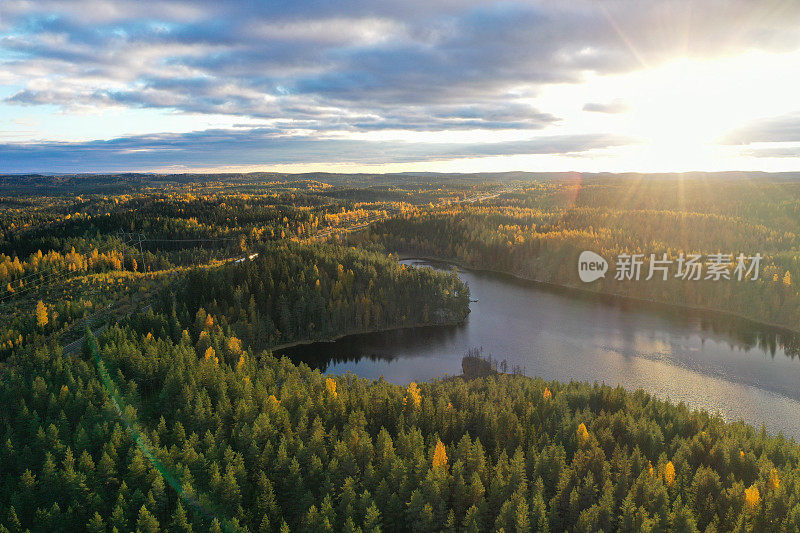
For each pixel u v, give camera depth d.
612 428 96.56
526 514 72.44
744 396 130.75
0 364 121.56
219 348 133.12
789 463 82.88
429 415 98.88
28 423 88.56
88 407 92.38
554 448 83.69
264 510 75.56
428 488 76.38
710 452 86.81
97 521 68.75
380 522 75.12
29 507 72.69
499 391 111.62
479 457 83.12
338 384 115.50
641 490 76.69
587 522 71.50
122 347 116.31
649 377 142.50
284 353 162.88
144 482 77.06
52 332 143.25
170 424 95.81
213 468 77.69
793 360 153.38
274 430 91.69
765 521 71.56
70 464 75.88
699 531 73.44
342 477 81.00
